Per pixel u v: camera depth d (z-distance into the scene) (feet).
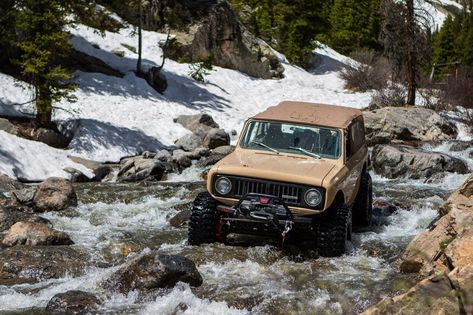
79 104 82.94
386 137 86.58
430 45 104.32
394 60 107.86
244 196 31.63
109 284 28.27
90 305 26.17
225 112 100.01
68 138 75.00
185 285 27.81
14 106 75.25
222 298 26.71
